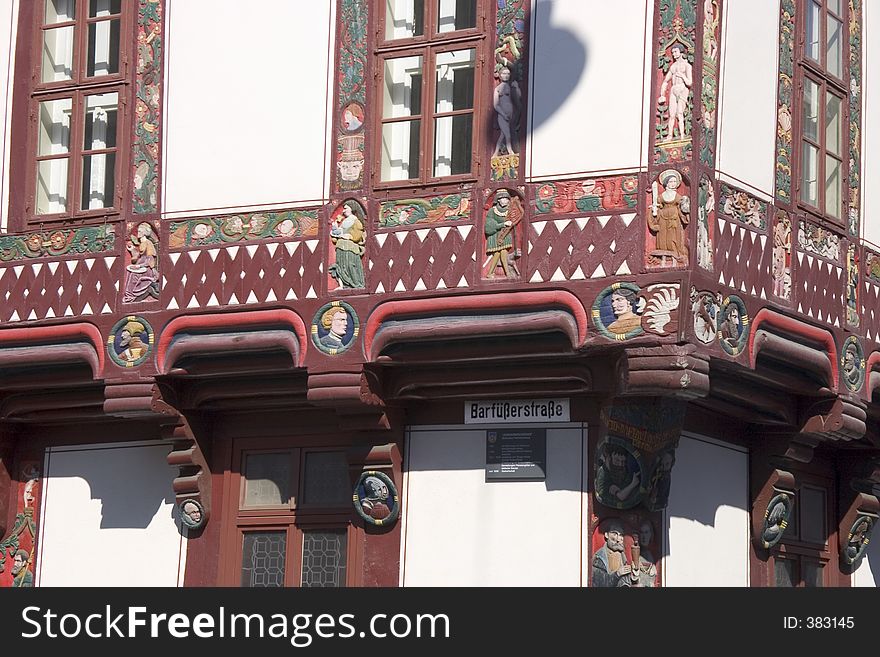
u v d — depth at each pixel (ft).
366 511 59.93
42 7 65.46
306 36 60.80
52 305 63.16
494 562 58.54
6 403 65.21
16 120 64.95
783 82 60.95
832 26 64.75
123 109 63.31
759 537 62.85
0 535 66.08
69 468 65.51
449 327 57.06
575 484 58.03
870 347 64.59
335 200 59.31
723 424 61.98
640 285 55.16
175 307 61.11
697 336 55.11
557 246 56.29
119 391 61.46
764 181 59.52
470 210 57.52
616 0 56.80
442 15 59.31
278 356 59.77
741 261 57.72
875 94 66.90
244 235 60.54
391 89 59.52
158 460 63.98
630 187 55.83
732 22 58.08
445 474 59.47
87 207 63.52
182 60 62.44
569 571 57.72
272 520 61.87
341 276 58.80
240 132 61.21
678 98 55.77
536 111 57.31
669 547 58.85
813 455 67.46
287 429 62.13
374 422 59.16
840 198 64.23
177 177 61.87
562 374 57.21
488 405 59.21
